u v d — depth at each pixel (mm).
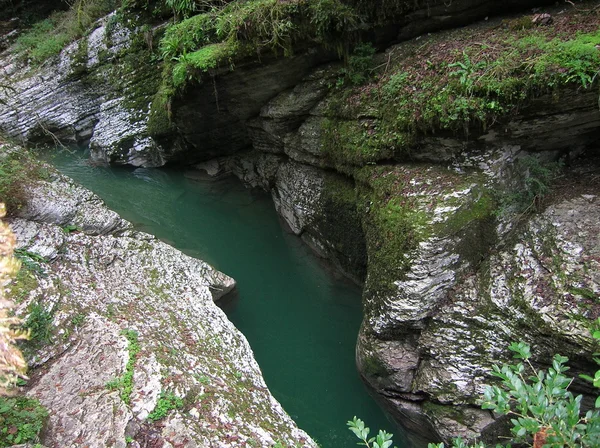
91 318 4629
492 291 4238
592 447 2135
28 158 6363
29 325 4262
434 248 4309
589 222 4051
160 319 4992
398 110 5000
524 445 3854
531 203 4441
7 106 10930
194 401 4012
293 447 3996
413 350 4602
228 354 4910
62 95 11070
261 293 7055
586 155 4668
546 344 3846
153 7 9711
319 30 5707
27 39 11969
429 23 5438
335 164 6102
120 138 9992
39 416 3588
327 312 6609
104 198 9148
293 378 5715
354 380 5562
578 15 4523
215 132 8172
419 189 4703
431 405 4352
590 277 3746
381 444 2602
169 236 8039
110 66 10344
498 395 2455
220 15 6688
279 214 8062
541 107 4223
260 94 6871
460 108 4367
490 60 4453
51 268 5102
